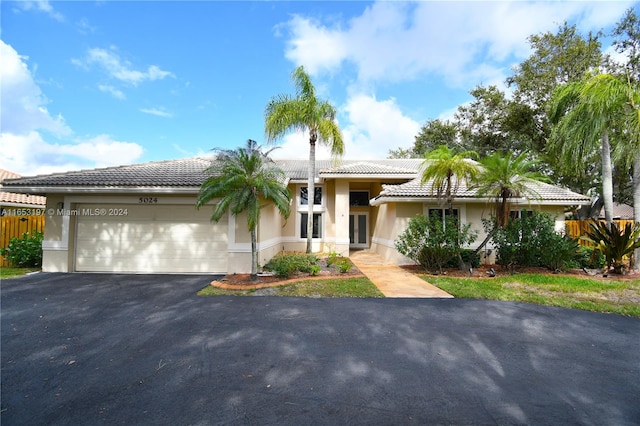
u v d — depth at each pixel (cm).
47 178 1189
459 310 749
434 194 1341
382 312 730
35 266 1322
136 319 673
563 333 604
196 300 827
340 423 331
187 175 1258
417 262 1413
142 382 415
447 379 425
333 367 459
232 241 1176
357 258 1711
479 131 2927
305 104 1379
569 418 343
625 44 1928
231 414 346
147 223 1215
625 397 386
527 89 2312
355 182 2134
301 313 720
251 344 542
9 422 332
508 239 1244
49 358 485
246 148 1045
